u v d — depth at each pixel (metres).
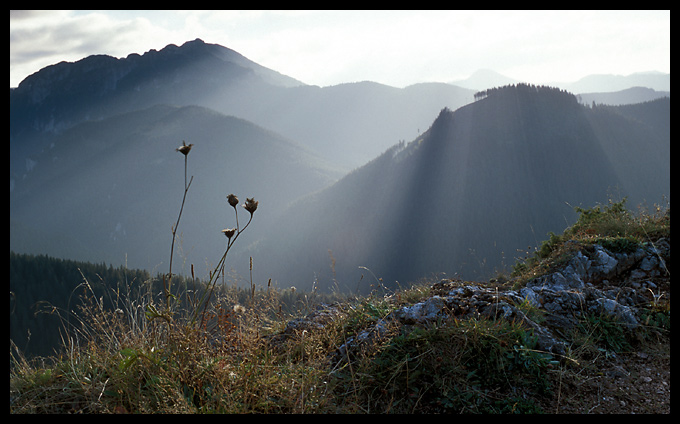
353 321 3.93
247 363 3.26
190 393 3.02
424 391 3.14
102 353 3.27
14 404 2.89
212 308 3.32
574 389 3.25
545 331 3.68
